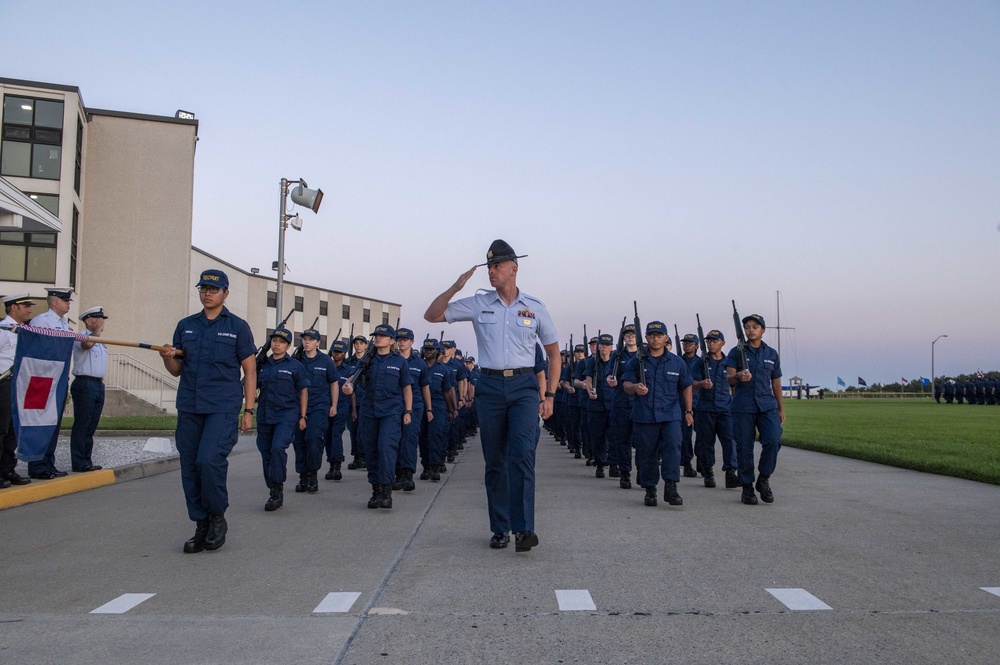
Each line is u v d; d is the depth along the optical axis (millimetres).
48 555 5992
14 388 8117
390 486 8461
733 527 7105
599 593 4805
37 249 27656
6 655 3746
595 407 11758
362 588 4953
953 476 11008
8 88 27734
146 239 31500
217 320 6359
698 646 3838
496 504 6262
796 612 4391
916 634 4008
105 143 31391
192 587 4996
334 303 51594
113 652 3789
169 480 10859
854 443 16250
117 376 29000
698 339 11695
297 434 9758
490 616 4340
